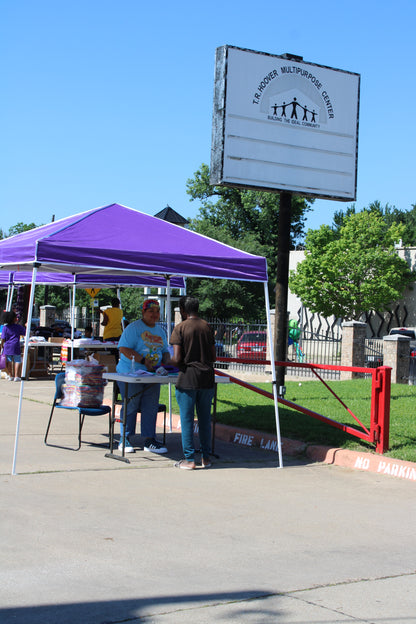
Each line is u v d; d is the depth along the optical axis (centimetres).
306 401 1327
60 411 1234
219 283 4872
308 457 924
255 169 1305
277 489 746
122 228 888
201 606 421
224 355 2334
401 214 6931
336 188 1395
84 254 791
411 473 812
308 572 492
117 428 1071
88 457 855
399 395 1523
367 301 3766
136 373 853
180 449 938
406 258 3988
